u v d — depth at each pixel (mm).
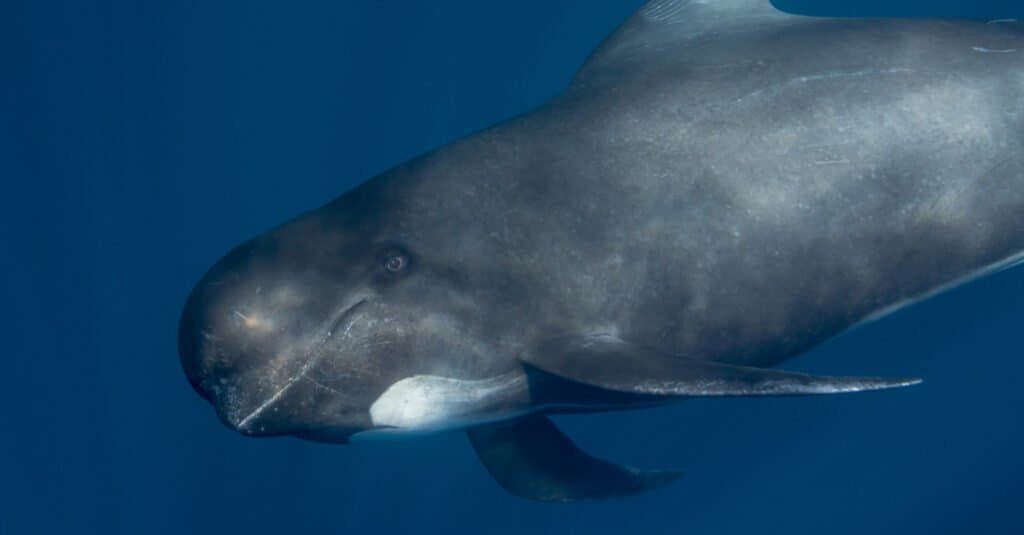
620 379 6898
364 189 7969
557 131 8031
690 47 8914
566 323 7648
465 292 7461
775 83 8211
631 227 7719
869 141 8117
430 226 7551
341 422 7723
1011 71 8586
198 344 7324
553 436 9617
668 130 7973
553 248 7590
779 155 7973
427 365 7527
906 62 8438
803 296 8266
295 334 7293
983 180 8414
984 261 8680
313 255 7469
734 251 7902
